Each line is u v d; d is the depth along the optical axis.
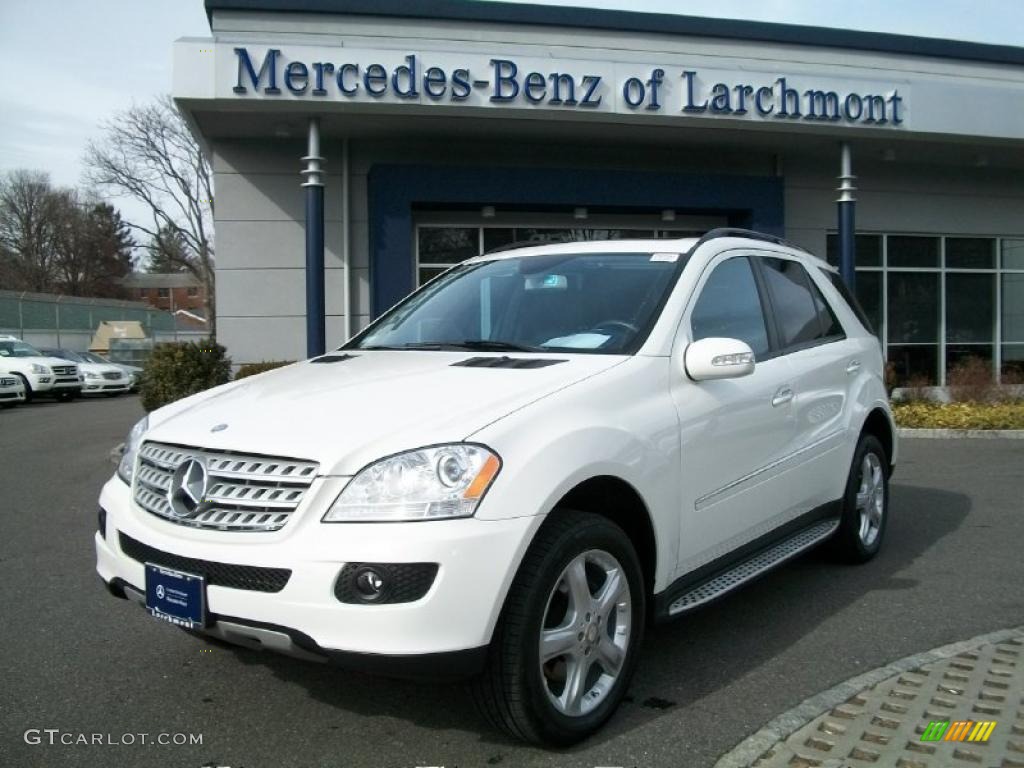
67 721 3.28
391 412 3.00
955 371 13.75
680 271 3.96
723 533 3.77
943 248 16.62
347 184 13.30
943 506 7.02
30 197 68.50
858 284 16.14
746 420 3.89
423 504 2.65
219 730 3.19
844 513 5.05
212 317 43.06
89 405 21.22
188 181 42.19
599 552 3.05
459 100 11.68
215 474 2.91
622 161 14.26
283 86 11.27
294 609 2.63
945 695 3.32
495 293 4.38
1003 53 14.84
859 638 4.08
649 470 3.25
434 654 2.60
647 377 3.44
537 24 12.74
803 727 3.08
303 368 3.97
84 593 4.90
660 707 3.34
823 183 15.45
